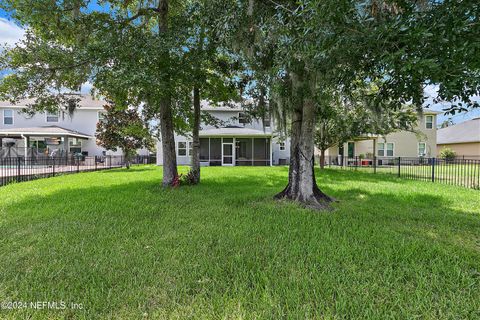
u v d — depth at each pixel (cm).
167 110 751
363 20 230
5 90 589
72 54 548
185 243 297
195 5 560
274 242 299
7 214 420
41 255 261
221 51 603
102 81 567
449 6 210
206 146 1938
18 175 911
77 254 264
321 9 227
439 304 181
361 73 297
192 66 602
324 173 1184
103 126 1542
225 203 514
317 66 308
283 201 531
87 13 590
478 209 484
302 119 529
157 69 560
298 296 189
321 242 298
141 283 210
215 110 1919
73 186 747
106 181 876
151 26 787
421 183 855
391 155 1991
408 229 355
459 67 206
